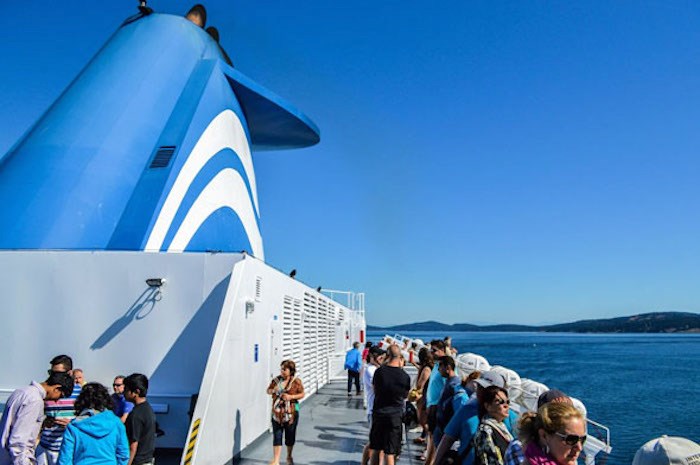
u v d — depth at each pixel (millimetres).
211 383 7473
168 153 11672
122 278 9078
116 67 12977
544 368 74500
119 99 12250
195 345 8875
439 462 4762
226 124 13859
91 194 10453
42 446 5609
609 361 89938
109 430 4691
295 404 8367
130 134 11695
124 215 10469
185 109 12805
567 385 53062
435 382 7242
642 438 28438
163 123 12430
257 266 9781
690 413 36344
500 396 4297
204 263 9109
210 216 11977
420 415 9086
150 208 10516
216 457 7625
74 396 6609
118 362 8875
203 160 12336
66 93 12703
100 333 8945
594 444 6309
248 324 9164
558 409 3100
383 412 6984
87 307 9008
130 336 8930
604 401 41969
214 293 9023
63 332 8961
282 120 17000
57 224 9891
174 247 10547
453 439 4770
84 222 10055
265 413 10406
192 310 8984
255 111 16266
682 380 57844
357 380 17219
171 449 8570
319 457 9023
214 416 7531
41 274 9109
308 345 16203
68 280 9078
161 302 9008
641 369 72750
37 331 8953
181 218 11023
